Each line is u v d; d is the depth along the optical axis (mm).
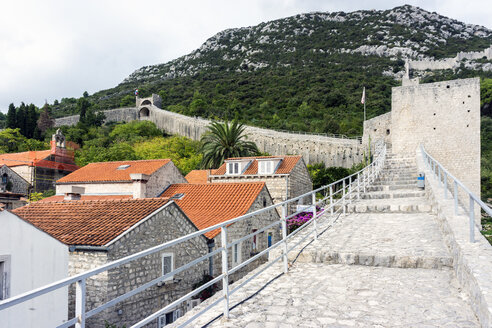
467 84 31266
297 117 86312
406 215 12758
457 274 6727
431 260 7566
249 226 23016
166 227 16688
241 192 25141
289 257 8641
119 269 14000
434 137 31828
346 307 5648
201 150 47562
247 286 6797
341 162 54406
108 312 13320
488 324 4164
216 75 155375
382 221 12047
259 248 24062
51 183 44875
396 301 5836
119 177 29797
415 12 193500
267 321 5152
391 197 16312
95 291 13609
